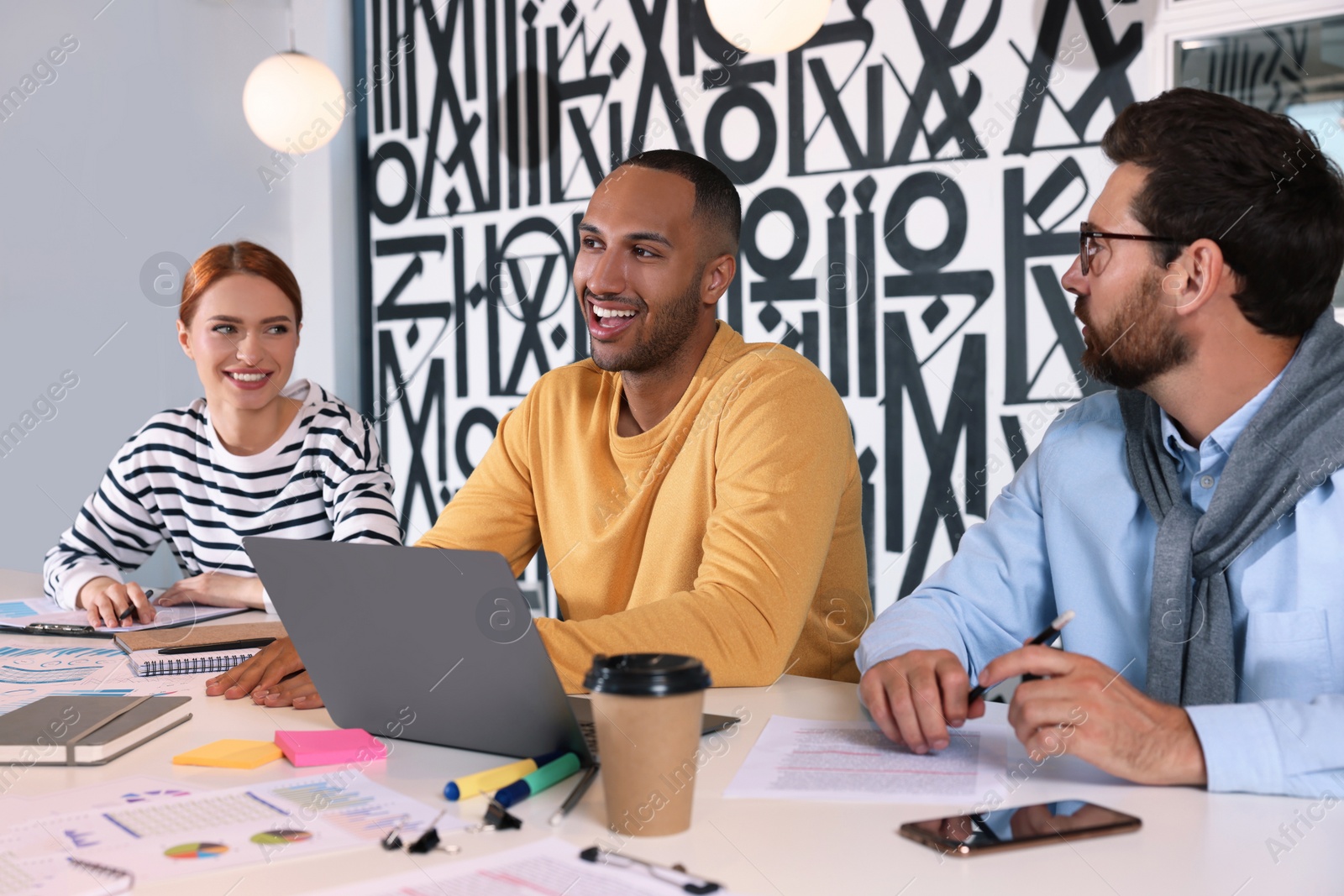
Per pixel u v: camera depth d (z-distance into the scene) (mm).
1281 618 922
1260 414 957
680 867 594
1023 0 2754
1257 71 2490
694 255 1358
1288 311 955
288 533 1835
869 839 647
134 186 3496
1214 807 703
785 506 1176
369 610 826
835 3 3018
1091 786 746
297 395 1902
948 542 2928
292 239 3947
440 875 588
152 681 1102
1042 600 1154
